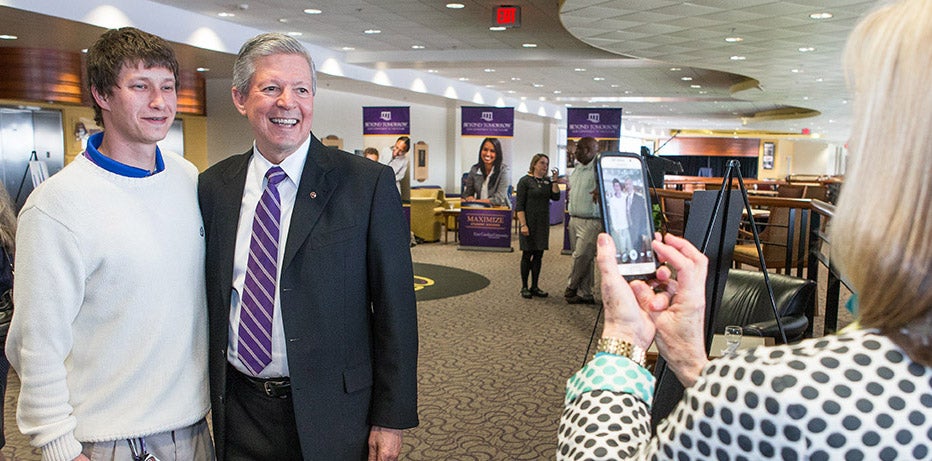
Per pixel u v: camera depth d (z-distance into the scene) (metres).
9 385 4.45
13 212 2.21
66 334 1.56
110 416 1.62
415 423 1.84
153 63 1.61
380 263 1.79
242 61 1.76
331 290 1.74
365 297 1.82
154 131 1.62
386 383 1.82
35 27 8.05
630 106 22.52
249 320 1.75
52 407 1.54
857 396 0.63
